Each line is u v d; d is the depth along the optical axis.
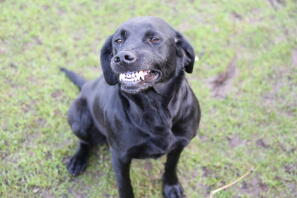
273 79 1.27
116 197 1.05
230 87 1.26
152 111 0.86
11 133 1.16
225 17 1.45
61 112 1.21
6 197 1.04
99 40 1.39
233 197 1.04
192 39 1.38
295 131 1.15
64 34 1.41
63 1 1.50
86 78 1.29
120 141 0.89
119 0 1.51
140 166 1.10
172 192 1.04
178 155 0.97
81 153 1.10
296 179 1.05
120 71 0.81
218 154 1.11
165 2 1.51
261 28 1.41
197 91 1.24
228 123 1.17
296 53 1.33
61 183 1.07
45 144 1.15
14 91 1.25
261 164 1.08
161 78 0.84
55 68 1.31
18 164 1.10
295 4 1.48
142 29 0.83
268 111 1.19
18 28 1.42
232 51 1.35
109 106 0.90
